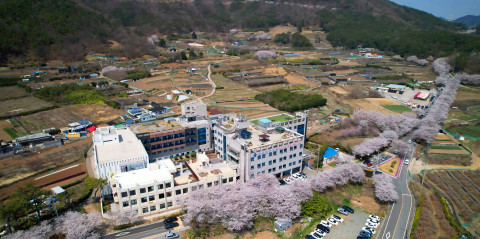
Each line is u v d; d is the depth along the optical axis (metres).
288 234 107.44
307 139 188.50
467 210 121.00
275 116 187.25
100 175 121.75
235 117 163.38
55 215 112.12
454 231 107.44
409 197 130.62
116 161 123.19
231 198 111.25
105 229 107.00
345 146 177.38
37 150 168.25
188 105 171.12
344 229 110.31
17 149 165.38
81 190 130.00
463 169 156.12
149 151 151.50
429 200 127.88
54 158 158.88
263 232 108.38
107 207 117.94
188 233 104.69
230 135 140.25
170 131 154.25
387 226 111.31
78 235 96.25
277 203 112.94
